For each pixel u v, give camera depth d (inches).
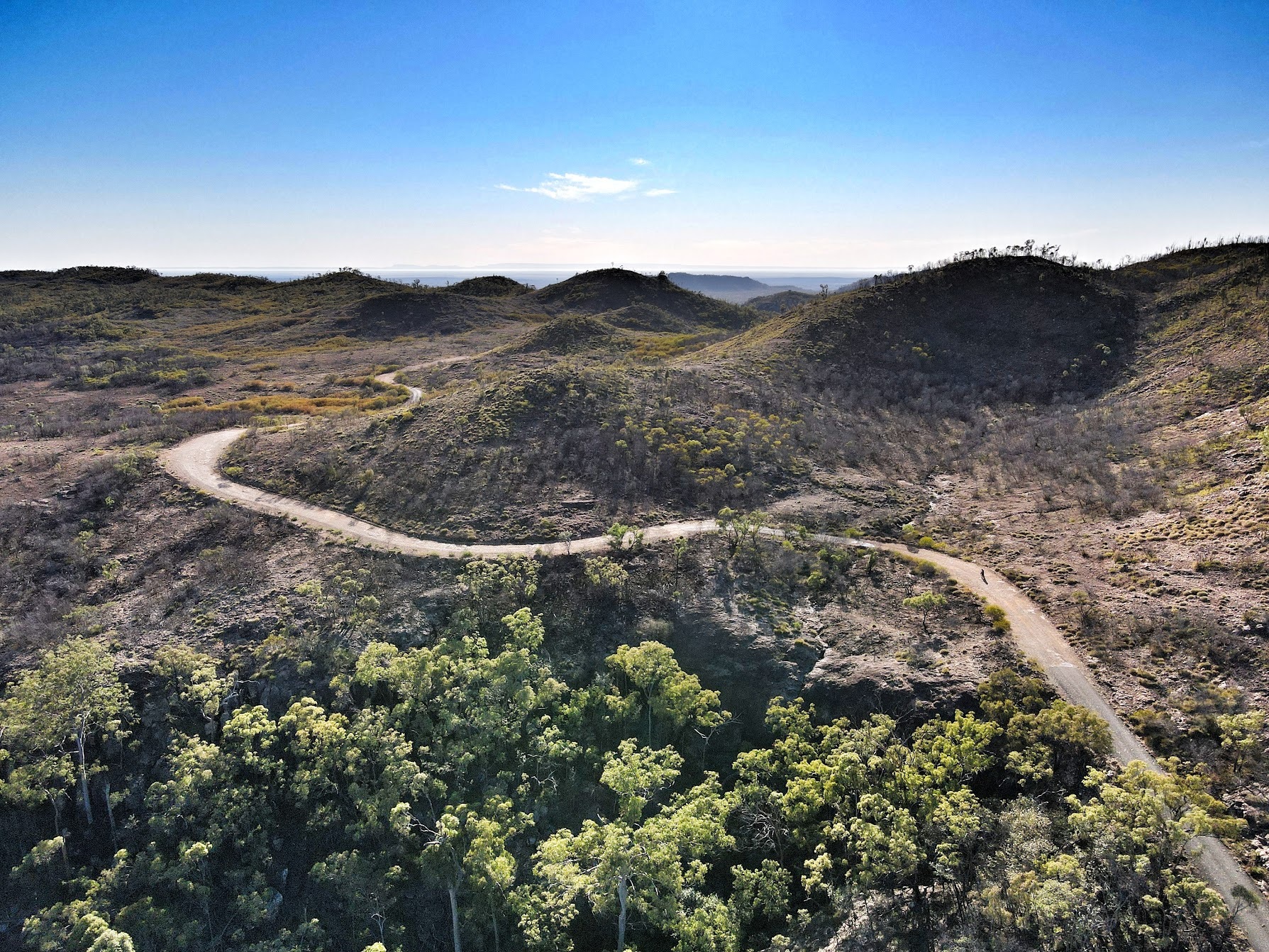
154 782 1863.9
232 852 1793.8
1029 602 2240.4
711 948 1393.9
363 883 1667.1
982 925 1272.1
